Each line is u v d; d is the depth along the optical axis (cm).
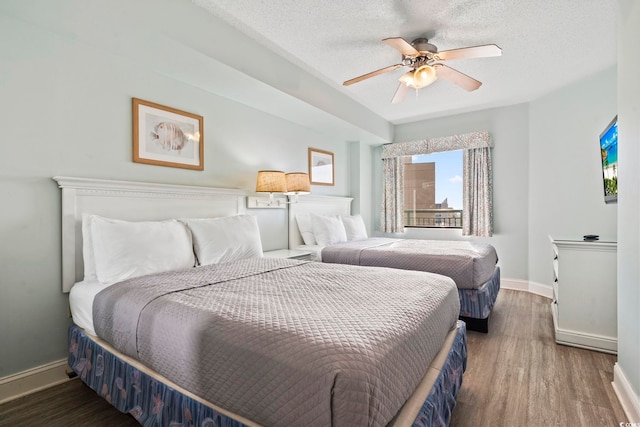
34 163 190
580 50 277
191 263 228
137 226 208
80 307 183
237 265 226
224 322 117
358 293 156
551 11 221
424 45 247
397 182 514
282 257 302
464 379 199
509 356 230
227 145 310
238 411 105
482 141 433
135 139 238
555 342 254
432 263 286
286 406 94
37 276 192
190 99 276
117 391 153
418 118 486
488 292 284
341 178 488
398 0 209
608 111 315
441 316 151
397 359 103
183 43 209
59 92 200
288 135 385
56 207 199
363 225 460
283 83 290
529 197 413
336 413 86
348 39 257
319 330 108
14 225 183
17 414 166
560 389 186
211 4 215
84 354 178
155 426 131
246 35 252
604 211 321
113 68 226
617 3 179
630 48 161
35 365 191
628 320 166
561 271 250
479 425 155
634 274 158
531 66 308
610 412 165
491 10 220
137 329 141
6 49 180
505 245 433
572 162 355
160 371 132
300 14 225
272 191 314
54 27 191
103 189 217
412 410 111
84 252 200
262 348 102
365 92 378
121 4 181
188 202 271
